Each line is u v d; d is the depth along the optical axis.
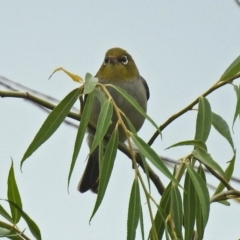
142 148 5.65
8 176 6.48
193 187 6.54
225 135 7.02
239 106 6.73
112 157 5.76
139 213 5.62
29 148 5.96
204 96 6.93
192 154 6.56
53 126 6.01
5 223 6.33
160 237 6.41
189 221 6.50
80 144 5.85
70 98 6.05
